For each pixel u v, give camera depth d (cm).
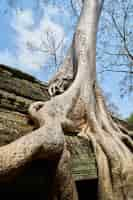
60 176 455
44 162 475
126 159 604
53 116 571
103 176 581
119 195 562
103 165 595
